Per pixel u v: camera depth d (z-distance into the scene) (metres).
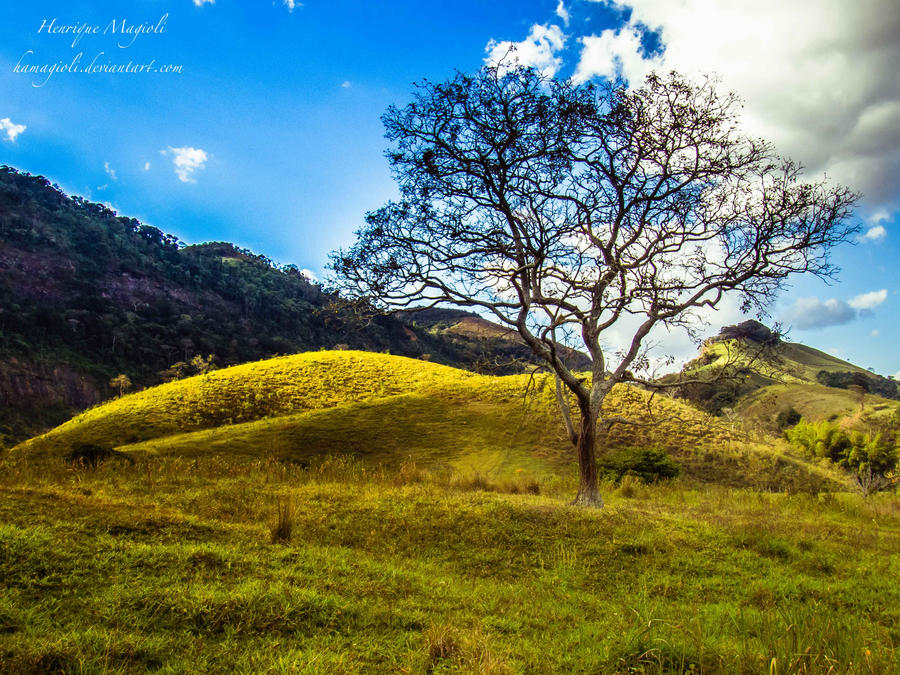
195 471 17.00
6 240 163.88
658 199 15.43
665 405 50.16
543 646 5.42
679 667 4.72
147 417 48.56
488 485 18.78
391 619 5.84
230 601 5.52
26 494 9.23
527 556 9.62
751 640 5.63
